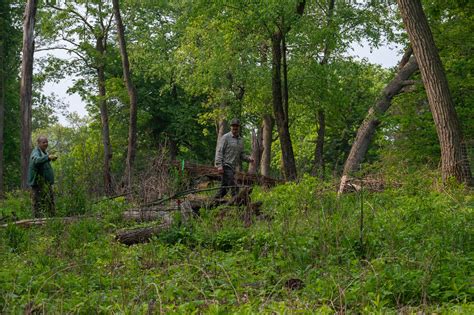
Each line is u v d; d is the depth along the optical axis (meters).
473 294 7.36
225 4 26.70
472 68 23.20
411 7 19.11
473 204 14.31
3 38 46.03
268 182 23.09
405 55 30.19
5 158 51.03
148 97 50.62
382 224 11.03
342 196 15.06
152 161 19.91
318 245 9.75
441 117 18.73
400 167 18.23
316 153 40.22
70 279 8.57
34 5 28.45
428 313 6.71
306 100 33.66
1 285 8.19
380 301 7.07
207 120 47.34
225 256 10.43
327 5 35.25
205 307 7.14
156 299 7.26
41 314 7.10
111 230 13.34
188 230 12.04
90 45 42.12
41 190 15.84
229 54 32.03
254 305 6.94
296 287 8.17
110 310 6.99
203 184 21.39
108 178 20.81
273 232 10.93
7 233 12.03
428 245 9.52
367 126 29.53
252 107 39.91
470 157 19.22
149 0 41.50
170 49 44.31
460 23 24.16
